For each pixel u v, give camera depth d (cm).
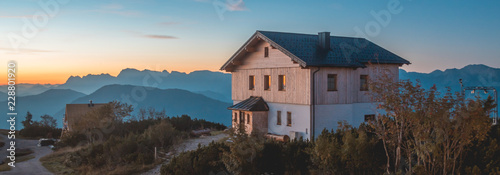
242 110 2834
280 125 2703
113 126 3625
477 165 1230
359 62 2622
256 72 2944
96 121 3622
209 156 1800
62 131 5047
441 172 1243
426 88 1332
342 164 1488
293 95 2581
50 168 2583
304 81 2492
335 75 2561
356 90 2644
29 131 5144
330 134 1697
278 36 2738
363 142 1434
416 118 1252
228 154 1689
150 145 2736
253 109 2756
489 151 1220
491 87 1900
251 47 2953
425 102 1255
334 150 1492
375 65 2681
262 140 1761
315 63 2408
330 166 1499
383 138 1391
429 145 1238
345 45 2786
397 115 1341
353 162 1463
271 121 2791
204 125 3950
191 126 3819
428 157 1338
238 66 3169
